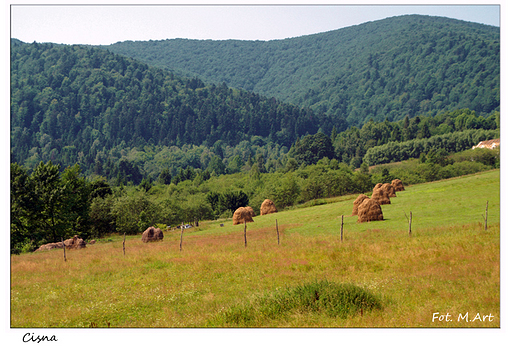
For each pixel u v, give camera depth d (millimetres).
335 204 75062
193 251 34812
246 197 123438
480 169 129000
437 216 43344
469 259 24016
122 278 26594
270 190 124312
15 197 58031
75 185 71938
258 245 35250
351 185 116062
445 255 25406
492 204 45594
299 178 139375
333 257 27531
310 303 17750
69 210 67250
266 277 23875
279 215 70750
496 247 25734
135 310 19828
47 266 32156
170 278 25547
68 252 43438
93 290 23828
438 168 130625
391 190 67875
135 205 77812
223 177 197250
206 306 19328
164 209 90438
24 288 25047
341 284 18797
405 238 31875
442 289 19266
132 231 75938
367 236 35031
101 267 30328
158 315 18812
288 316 17047
